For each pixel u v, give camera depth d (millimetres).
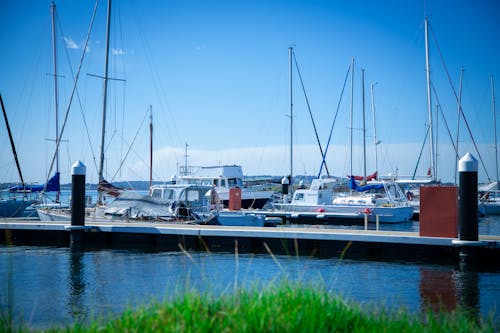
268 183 37969
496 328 6750
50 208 24344
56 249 16562
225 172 33500
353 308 4734
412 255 14602
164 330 3807
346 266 13227
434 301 9258
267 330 3789
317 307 4277
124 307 8570
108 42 25125
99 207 21641
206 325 3809
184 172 34875
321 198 30953
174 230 17031
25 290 10055
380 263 13664
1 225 18562
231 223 20125
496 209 38062
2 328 4848
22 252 15875
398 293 9969
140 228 17312
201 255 15148
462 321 5340
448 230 14203
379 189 35219
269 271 12398
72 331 4625
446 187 14312
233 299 4586
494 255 13234
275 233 16156
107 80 24969
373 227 26938
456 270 12695
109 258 14570
